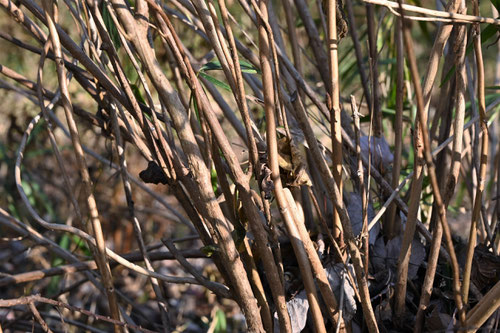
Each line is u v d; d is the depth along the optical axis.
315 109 2.37
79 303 2.60
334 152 1.49
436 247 1.51
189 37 2.68
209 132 1.50
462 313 1.46
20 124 2.96
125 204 2.98
